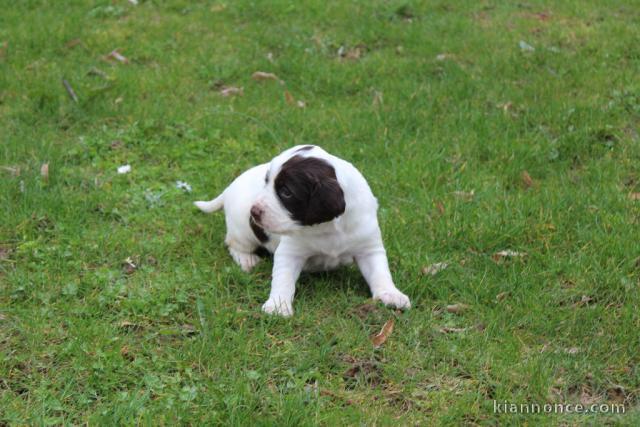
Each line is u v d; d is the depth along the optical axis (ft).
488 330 6.69
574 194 7.77
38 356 6.52
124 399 6.27
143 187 7.98
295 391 6.33
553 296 6.93
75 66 9.68
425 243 7.36
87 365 6.44
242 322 6.73
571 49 10.09
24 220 7.49
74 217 7.59
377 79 9.55
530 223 7.51
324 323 6.75
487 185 7.96
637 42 10.12
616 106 8.81
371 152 8.38
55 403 6.26
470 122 8.71
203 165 8.23
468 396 6.31
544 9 11.71
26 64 9.66
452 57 9.90
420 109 8.95
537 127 8.62
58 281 7.01
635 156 8.26
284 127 8.74
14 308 6.82
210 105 9.11
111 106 8.91
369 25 11.04
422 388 6.39
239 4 11.84
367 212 6.88
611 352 6.56
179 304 6.88
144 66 9.86
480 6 11.92
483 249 7.34
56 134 8.61
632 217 7.56
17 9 11.43
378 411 6.24
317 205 6.54
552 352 6.56
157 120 8.72
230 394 6.28
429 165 8.13
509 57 9.78
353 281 7.11
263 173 7.22
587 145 8.35
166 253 7.33
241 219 7.18
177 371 6.45
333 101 9.29
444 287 6.99
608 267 7.09
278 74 9.73
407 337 6.64
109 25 11.01
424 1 12.00
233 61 9.88
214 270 7.18
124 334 6.68
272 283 6.91
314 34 10.84
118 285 6.98
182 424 6.17
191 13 11.66
